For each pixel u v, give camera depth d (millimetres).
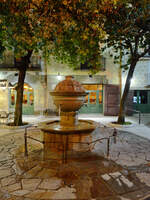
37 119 11156
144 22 6664
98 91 13750
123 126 8594
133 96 13297
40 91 12742
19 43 6336
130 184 3180
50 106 12766
